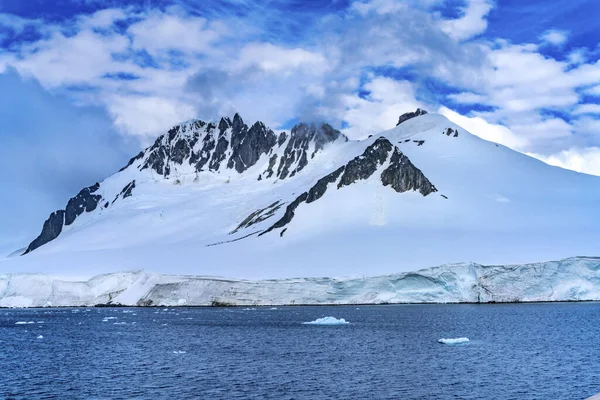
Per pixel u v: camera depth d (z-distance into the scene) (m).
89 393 66.75
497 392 65.38
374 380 71.44
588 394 64.19
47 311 190.62
